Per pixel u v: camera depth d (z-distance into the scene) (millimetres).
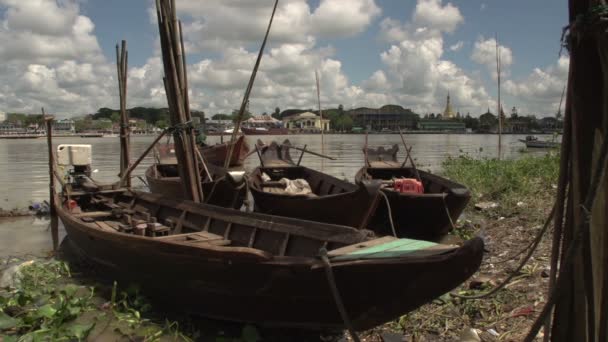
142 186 20203
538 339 4840
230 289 5363
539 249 7816
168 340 5609
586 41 2738
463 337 5141
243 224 6879
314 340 5598
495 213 11227
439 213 9766
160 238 6590
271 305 5227
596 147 2771
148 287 6500
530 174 14141
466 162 18016
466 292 6281
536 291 6008
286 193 11453
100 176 23188
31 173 24625
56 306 6184
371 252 4590
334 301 4855
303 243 5996
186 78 10070
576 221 2852
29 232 11602
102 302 6875
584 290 2848
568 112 2928
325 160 33625
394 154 15695
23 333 5797
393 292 4547
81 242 8352
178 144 9953
